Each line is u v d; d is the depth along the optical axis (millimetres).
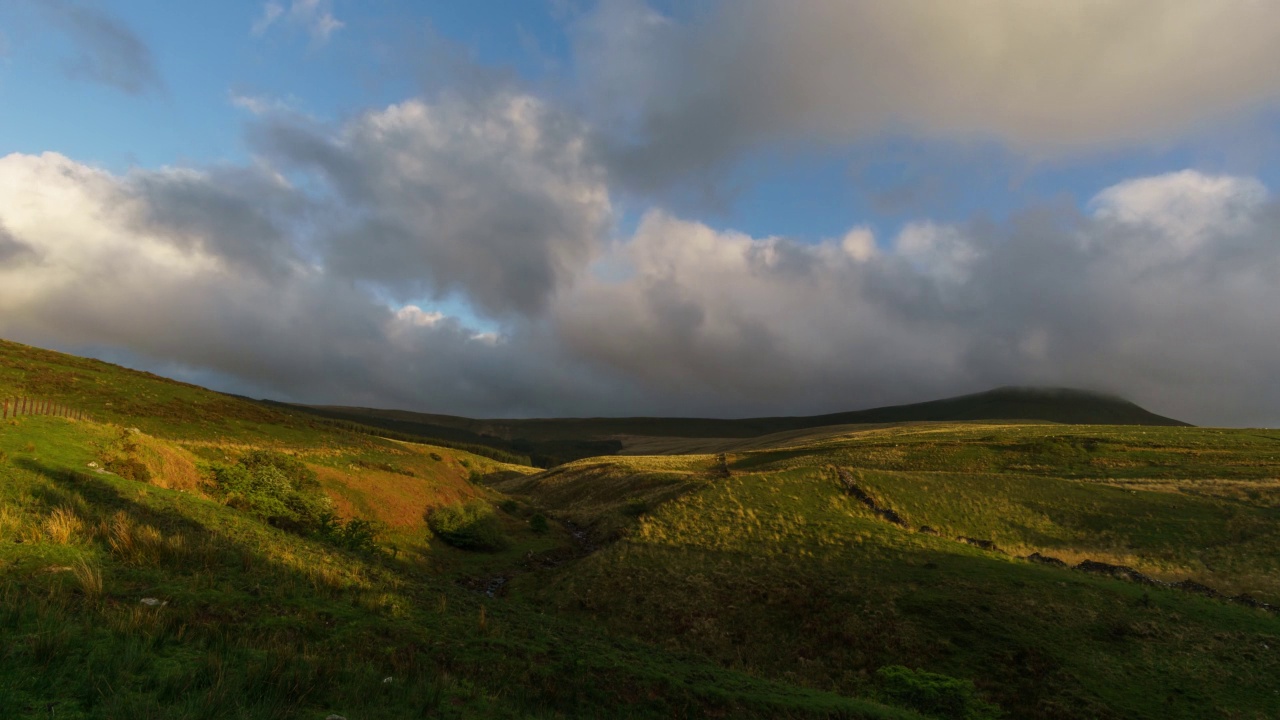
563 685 13094
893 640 31016
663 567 43594
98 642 8609
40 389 55500
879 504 54000
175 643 9469
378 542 40625
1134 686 25578
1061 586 34875
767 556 44094
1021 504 53875
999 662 28094
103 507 16734
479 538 49438
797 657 31438
